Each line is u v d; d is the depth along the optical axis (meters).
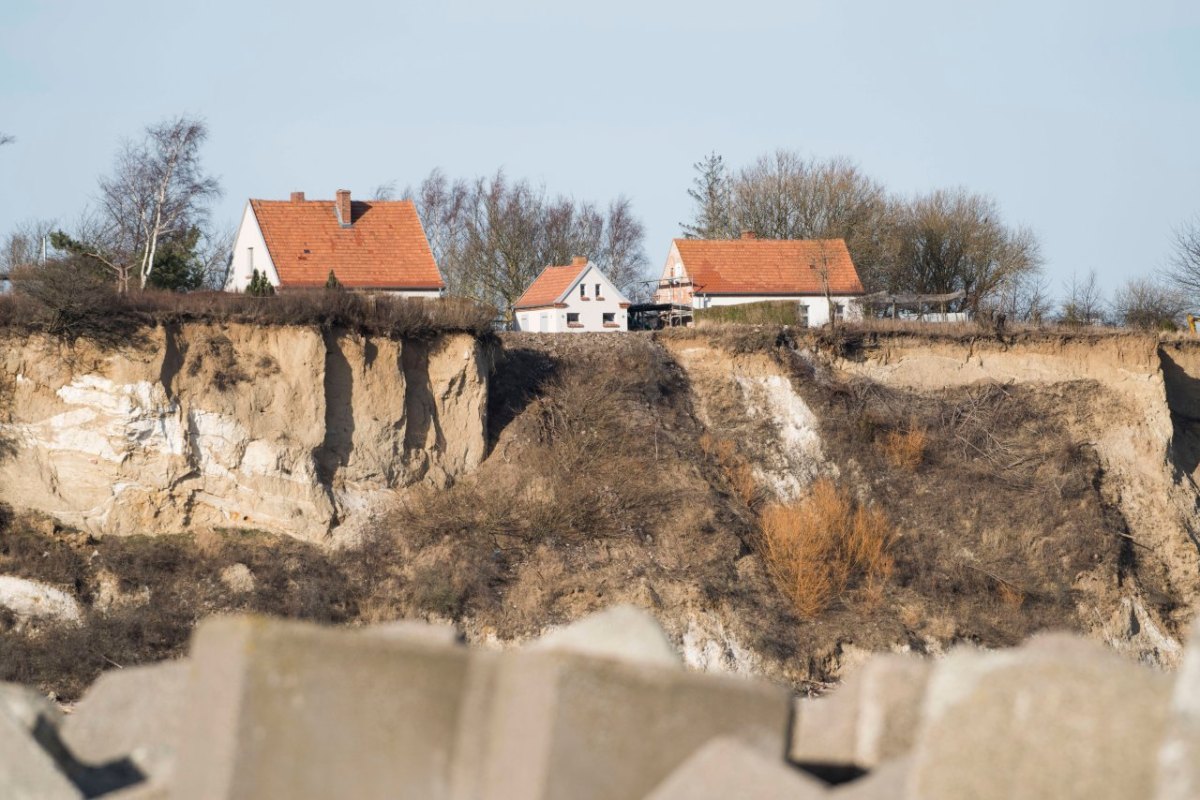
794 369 166.00
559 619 125.31
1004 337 176.50
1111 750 26.78
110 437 128.00
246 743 29.80
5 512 125.06
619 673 30.42
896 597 137.62
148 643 115.38
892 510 152.25
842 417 161.88
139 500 128.38
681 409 160.62
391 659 30.97
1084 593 147.00
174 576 123.56
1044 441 166.25
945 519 152.00
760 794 28.50
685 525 138.00
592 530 135.38
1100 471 165.38
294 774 30.00
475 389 147.38
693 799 28.91
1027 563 148.88
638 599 127.81
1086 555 150.38
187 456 130.25
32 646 113.62
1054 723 27.36
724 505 143.00
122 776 35.28
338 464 137.50
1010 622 138.88
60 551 123.12
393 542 132.88
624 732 30.27
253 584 124.31
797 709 35.19
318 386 136.00
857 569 140.12
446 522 134.75
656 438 150.25
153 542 127.12
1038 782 27.16
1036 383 173.88
